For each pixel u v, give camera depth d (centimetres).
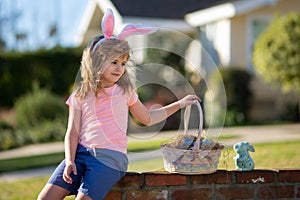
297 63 1102
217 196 356
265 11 1372
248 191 359
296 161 591
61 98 1443
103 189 314
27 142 1147
